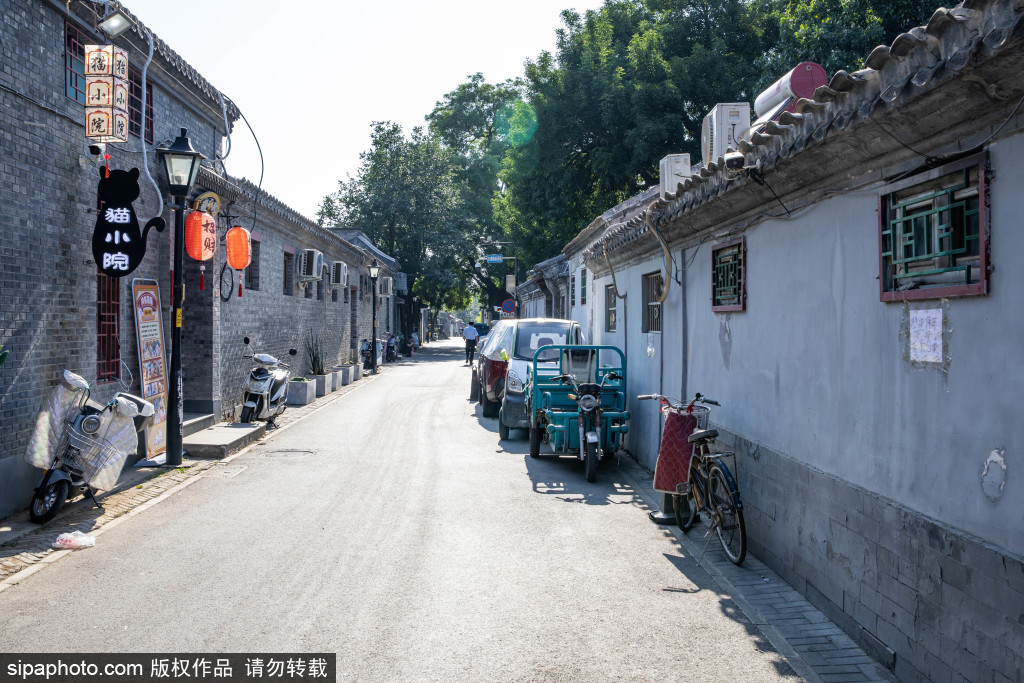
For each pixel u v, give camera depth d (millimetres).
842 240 4898
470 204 49688
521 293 38000
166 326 11414
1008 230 3365
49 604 5039
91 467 7281
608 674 4156
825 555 5055
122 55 8070
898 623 4133
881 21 19125
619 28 29250
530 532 7004
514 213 34625
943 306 3816
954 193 3785
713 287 7520
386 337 35688
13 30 7211
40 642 4438
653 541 6793
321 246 20781
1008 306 3361
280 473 9547
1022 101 3178
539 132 28062
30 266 7449
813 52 19250
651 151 25734
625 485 9172
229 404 13492
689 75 25703
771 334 6074
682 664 4293
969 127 3566
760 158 5410
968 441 3615
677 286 8852
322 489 8664
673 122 25391
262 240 15484
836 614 4875
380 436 12703
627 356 11648
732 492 6031
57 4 7848
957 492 3693
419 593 5355
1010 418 3336
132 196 8227
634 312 11195
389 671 4137
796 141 4734
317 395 18688
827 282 5105
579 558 6254
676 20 27875
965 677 3541
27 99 7375
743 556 5973
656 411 9789
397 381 23875
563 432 9719
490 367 14727
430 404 17484
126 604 5062
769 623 4902
